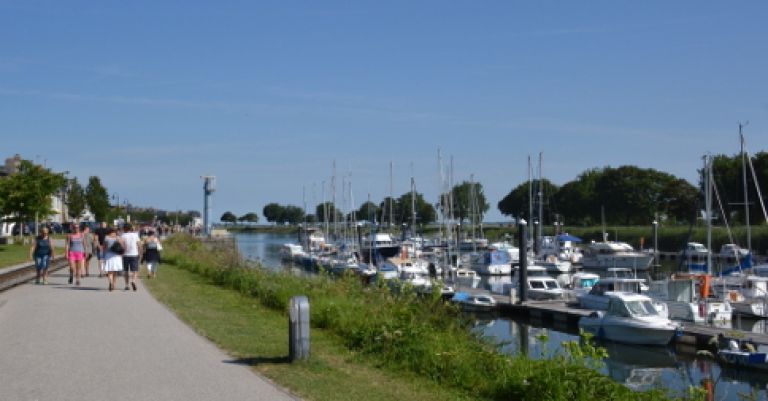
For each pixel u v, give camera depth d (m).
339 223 119.00
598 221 134.25
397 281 21.19
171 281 27.52
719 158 104.31
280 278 23.19
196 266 33.25
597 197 133.25
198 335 14.55
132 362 11.77
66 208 105.62
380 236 88.44
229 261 28.86
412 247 80.88
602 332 34.84
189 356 12.38
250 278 24.05
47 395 9.56
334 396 10.03
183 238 62.50
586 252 90.88
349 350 13.84
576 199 137.25
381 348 13.29
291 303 12.04
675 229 101.69
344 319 16.06
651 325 33.03
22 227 69.12
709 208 51.06
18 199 55.94
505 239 113.19
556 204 142.12
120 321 16.20
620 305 34.84
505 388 11.09
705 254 70.50
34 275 27.86
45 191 57.97
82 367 11.33
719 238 88.44
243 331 15.26
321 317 16.88
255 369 11.48
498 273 73.50
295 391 10.16
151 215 179.88
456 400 10.61
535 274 63.31
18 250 47.22
